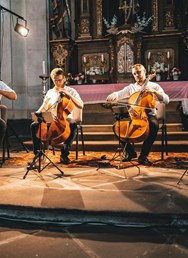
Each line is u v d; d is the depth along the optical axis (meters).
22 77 10.06
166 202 3.36
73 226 3.12
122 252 2.57
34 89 10.04
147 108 5.07
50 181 4.32
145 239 2.80
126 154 5.77
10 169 5.17
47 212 3.26
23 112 9.98
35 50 10.11
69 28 10.77
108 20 11.17
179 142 6.90
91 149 6.99
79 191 3.81
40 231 3.01
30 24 10.10
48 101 5.75
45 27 10.16
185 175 4.62
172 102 8.73
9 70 9.74
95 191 3.81
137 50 10.36
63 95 5.12
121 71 10.46
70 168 5.18
